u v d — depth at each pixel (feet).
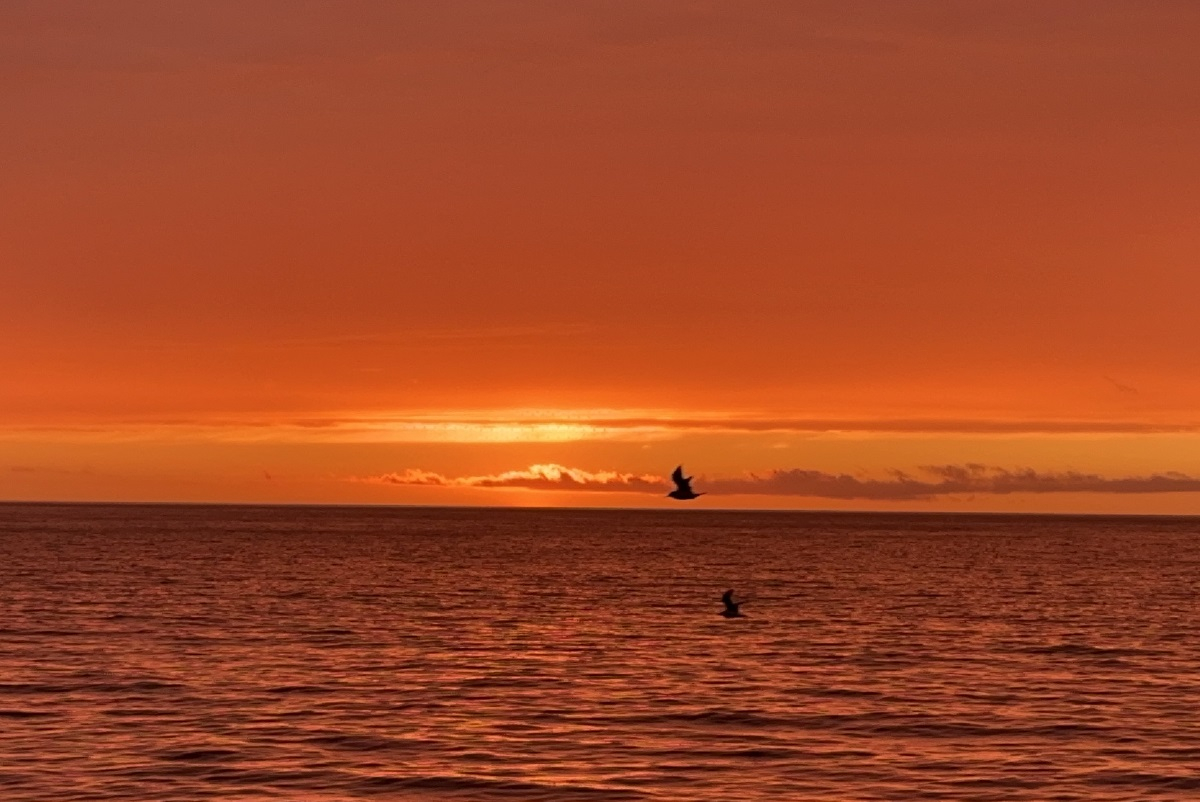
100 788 262.67
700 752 299.99
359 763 286.25
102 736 307.17
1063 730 324.80
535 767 284.82
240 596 647.97
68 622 520.42
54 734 307.99
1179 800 262.88
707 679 397.39
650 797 262.06
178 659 423.64
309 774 276.00
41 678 381.19
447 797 261.24
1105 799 263.29
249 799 257.14
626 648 466.70
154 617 543.39
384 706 348.18
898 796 264.11
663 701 359.46
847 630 527.81
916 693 375.45
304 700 354.54
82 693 358.23
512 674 403.54
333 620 545.85
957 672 416.26
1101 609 630.33
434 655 443.32
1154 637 513.86
